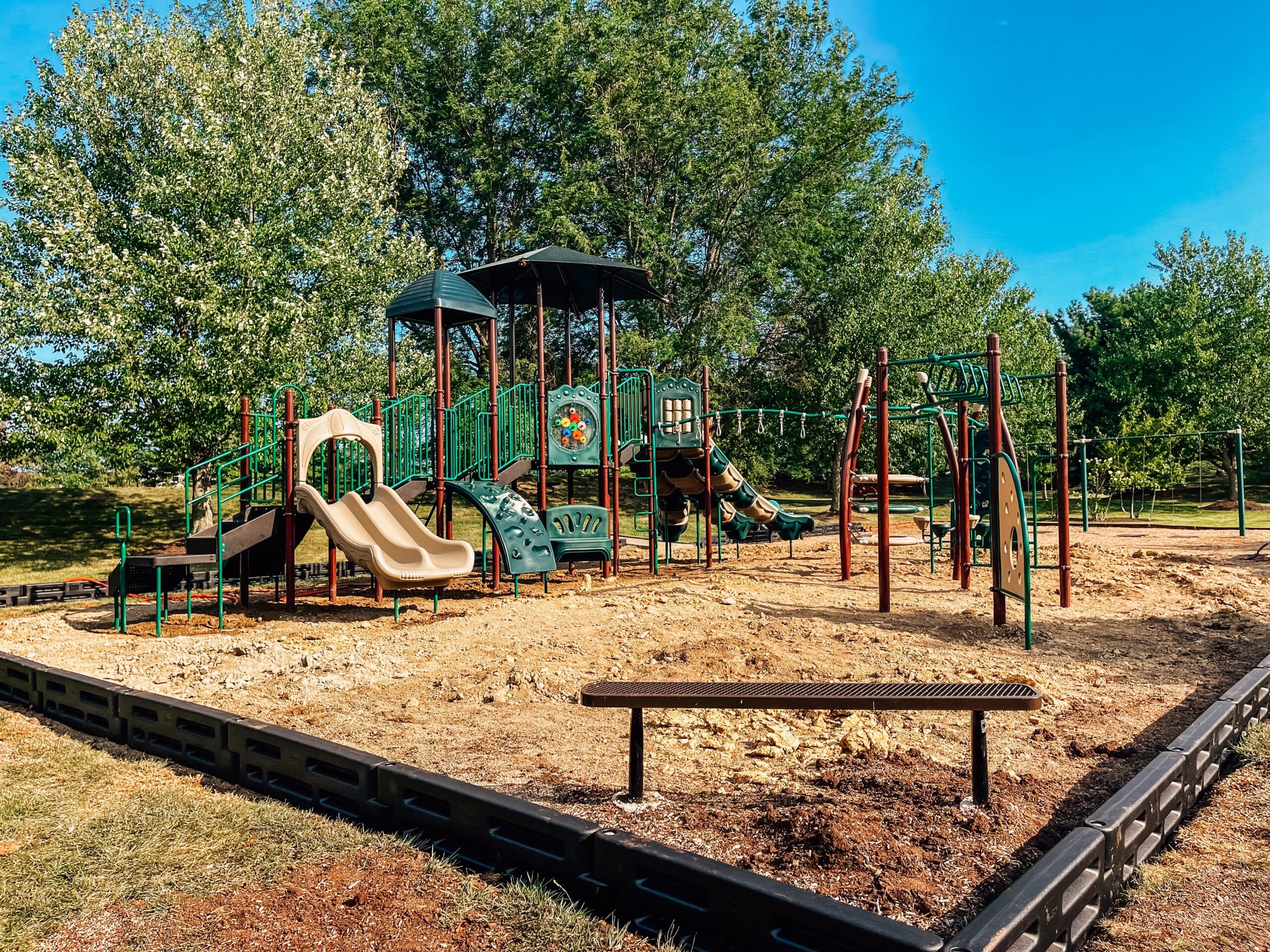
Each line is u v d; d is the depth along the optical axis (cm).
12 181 1752
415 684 641
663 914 269
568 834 294
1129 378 3419
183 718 454
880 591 909
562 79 3105
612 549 1363
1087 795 384
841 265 3178
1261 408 3003
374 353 2053
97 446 1670
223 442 1727
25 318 1634
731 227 3102
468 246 3394
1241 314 3077
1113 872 284
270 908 290
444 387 1323
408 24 3177
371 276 1998
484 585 1259
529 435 1365
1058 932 245
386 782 355
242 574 1139
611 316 1658
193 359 1631
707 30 3369
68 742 498
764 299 3366
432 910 286
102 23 1847
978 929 216
